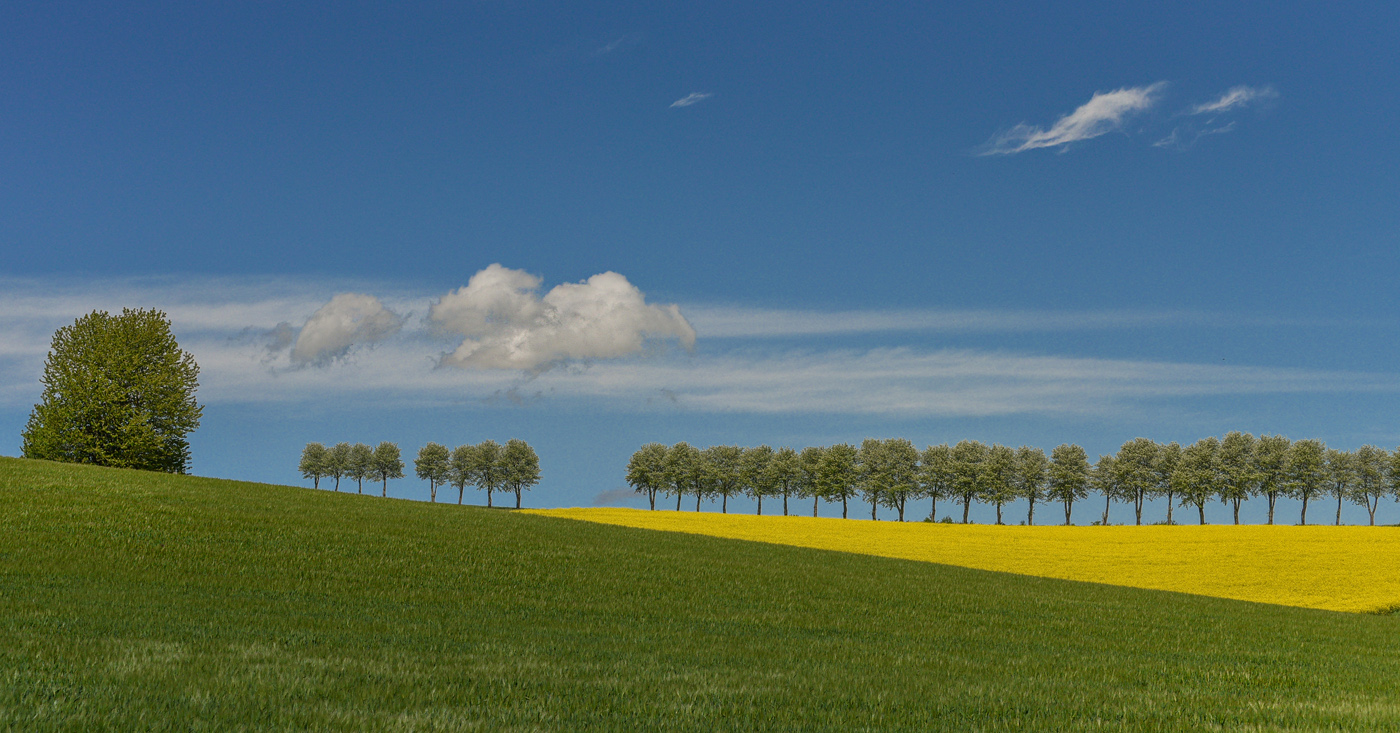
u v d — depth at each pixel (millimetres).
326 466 148000
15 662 9336
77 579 20812
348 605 19969
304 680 9406
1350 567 51969
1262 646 20484
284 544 28766
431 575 25953
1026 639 20219
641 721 8828
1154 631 22719
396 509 42469
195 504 34500
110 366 55281
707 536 46906
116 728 7242
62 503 31594
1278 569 51531
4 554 23281
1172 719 10320
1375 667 17219
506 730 8016
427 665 11305
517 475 139000
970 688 11836
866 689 11422
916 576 35625
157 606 16812
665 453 136250
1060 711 10477
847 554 44062
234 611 16984
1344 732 9969
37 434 54219
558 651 13836
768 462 130375
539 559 30828
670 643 16094
